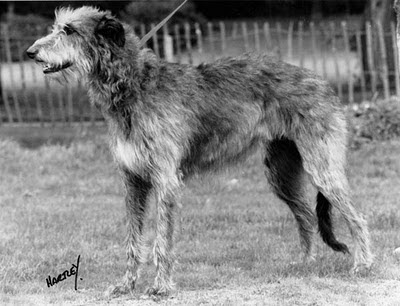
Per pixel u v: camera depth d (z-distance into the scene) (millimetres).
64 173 18109
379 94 23438
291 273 10211
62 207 14945
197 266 10703
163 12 25922
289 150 10742
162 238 9320
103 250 11758
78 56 9336
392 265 10422
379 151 18938
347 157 10469
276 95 10180
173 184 9352
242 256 11234
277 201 15164
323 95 10297
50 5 28500
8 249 11641
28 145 20453
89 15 9484
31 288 9711
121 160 9492
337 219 12727
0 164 18594
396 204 14680
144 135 9289
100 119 23203
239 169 10461
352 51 28219
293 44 29688
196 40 27359
